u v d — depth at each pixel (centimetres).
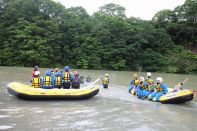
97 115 998
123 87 1898
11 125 813
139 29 5266
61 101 1238
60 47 4809
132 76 3250
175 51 5441
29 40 4419
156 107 1206
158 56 5103
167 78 3322
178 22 6078
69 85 1394
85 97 1307
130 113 1058
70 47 4975
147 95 1409
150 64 5059
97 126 852
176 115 1066
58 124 849
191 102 1382
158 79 1393
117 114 1029
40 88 1249
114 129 829
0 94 1332
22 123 840
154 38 5281
